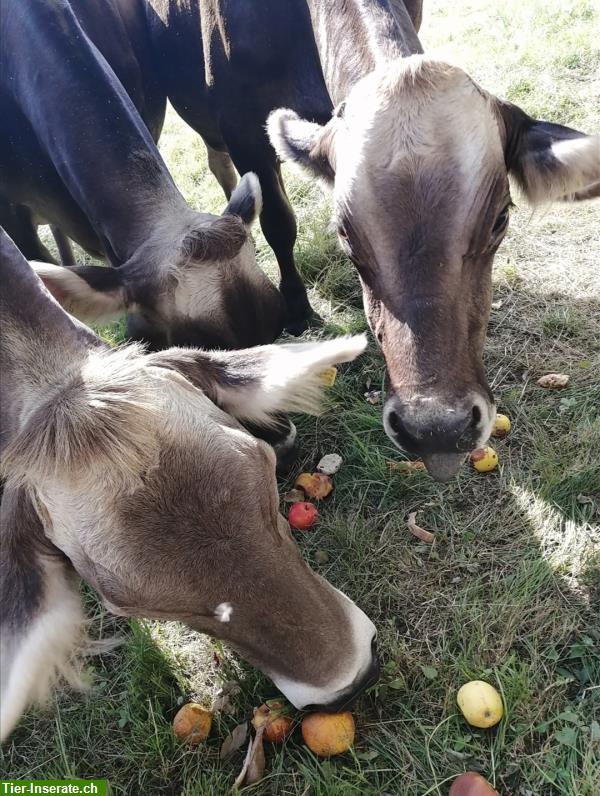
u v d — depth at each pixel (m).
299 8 1.47
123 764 1.09
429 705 1.05
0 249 0.91
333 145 1.10
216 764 1.04
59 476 0.74
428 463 1.06
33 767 1.11
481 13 2.96
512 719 1.00
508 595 1.14
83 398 0.77
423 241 0.97
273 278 1.92
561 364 1.50
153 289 1.24
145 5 1.85
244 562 0.75
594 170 1.01
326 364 0.85
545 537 1.22
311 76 1.51
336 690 0.85
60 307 0.92
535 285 1.69
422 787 0.97
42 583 0.76
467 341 1.02
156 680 1.14
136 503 0.74
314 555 1.29
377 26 1.16
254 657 0.84
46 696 0.73
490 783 0.95
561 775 0.94
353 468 1.42
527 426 1.40
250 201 1.33
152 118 2.00
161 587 0.74
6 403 0.84
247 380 0.88
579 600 1.13
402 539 1.28
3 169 1.66
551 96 2.23
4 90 1.57
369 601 1.20
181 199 1.37
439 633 1.13
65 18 1.46
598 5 2.69
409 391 0.99
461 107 0.97
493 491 1.31
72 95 1.40
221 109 1.67
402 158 0.97
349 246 1.06
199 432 0.78
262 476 0.78
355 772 0.97
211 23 1.59
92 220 1.43
